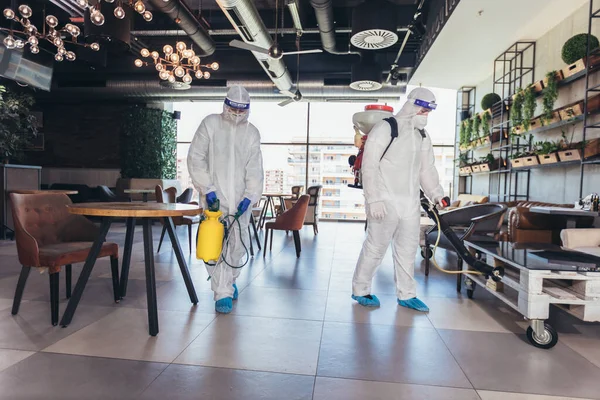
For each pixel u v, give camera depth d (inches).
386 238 110.7
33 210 104.0
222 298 106.0
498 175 302.4
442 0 221.6
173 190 222.7
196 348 81.4
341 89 359.6
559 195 228.8
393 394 64.9
